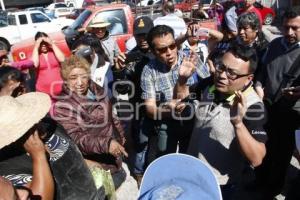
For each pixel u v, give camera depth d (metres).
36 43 4.55
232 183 2.24
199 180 1.46
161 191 1.33
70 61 2.60
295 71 2.98
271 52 3.21
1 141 1.35
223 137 2.17
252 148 1.98
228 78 2.09
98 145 2.52
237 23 3.56
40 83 4.54
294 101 2.86
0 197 1.09
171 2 6.56
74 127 2.50
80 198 1.70
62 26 15.45
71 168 1.69
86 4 21.91
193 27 3.61
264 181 3.00
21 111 1.43
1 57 3.86
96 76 3.68
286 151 3.01
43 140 1.62
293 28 3.00
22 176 1.48
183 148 3.14
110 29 8.49
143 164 3.79
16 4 34.34
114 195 2.35
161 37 2.77
